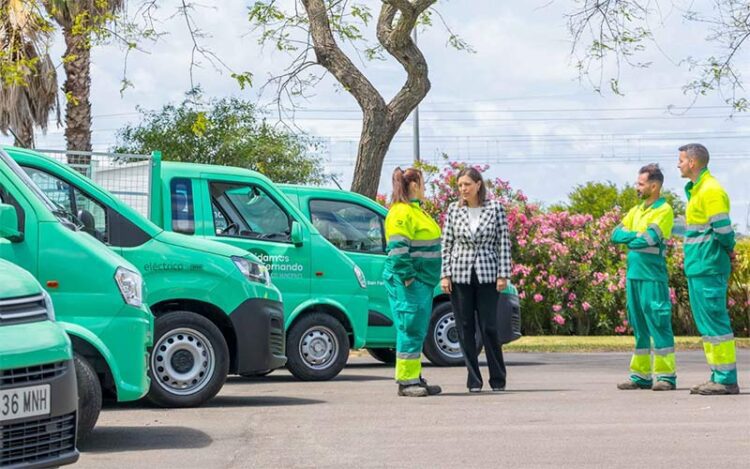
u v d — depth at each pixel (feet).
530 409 32.30
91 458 24.57
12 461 19.49
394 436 27.14
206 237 43.91
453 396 36.42
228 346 35.86
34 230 27.81
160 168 43.68
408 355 36.70
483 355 63.21
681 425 28.60
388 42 66.95
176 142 145.89
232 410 33.06
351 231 50.70
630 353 65.77
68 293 27.71
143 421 30.60
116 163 43.73
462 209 37.24
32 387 19.84
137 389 27.94
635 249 38.24
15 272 21.25
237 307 35.14
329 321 45.55
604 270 84.69
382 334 50.37
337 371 45.55
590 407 32.68
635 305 38.47
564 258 84.12
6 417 19.39
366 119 67.46
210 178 44.50
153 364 33.47
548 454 24.27
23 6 66.08
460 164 81.66
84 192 33.71
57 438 20.33
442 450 24.95
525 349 68.54
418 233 36.60
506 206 84.38
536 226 84.64
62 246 27.84
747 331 89.51
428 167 79.56
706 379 43.45
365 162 67.56
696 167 36.27
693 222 36.32
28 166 33.09
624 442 25.82
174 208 43.68
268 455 24.68
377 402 34.83
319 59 67.41
